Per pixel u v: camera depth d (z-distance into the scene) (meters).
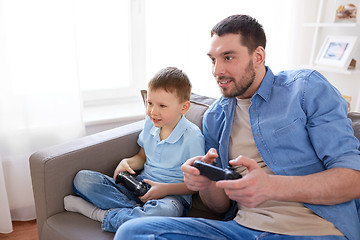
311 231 0.84
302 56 2.27
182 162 1.21
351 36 1.97
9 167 1.56
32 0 1.43
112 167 1.30
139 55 2.00
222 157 1.11
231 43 0.95
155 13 1.84
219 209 1.10
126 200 1.12
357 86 2.12
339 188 0.82
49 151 1.14
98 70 1.94
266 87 1.02
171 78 1.16
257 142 1.00
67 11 1.49
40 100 1.54
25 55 1.47
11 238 1.52
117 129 1.38
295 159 0.96
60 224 1.06
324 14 2.25
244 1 1.98
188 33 1.91
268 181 0.80
